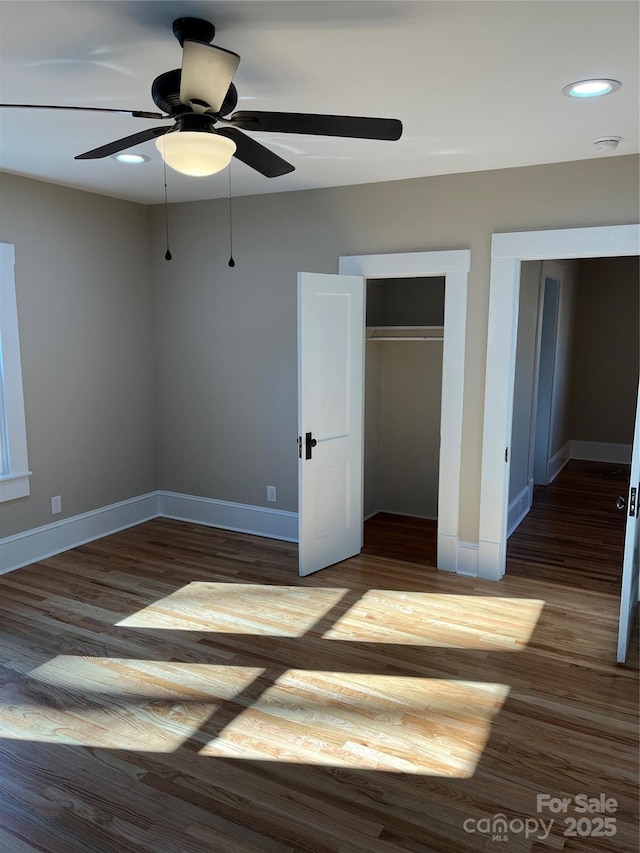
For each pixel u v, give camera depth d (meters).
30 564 4.27
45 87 2.42
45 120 2.78
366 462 5.30
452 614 3.55
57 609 3.59
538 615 3.54
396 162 3.52
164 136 1.86
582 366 7.76
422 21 1.84
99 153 2.20
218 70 1.61
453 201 3.82
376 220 4.08
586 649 3.17
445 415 4.02
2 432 4.05
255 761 2.36
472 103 2.54
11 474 4.09
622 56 2.08
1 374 4.00
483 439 3.94
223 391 4.89
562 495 6.26
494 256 3.73
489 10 1.76
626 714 2.64
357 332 4.20
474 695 2.77
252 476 4.88
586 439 7.90
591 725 2.57
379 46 2.02
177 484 5.27
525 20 1.83
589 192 3.46
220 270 4.75
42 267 4.19
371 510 5.49
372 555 4.50
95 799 2.17
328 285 3.96
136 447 5.12
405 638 3.27
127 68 2.23
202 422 5.04
